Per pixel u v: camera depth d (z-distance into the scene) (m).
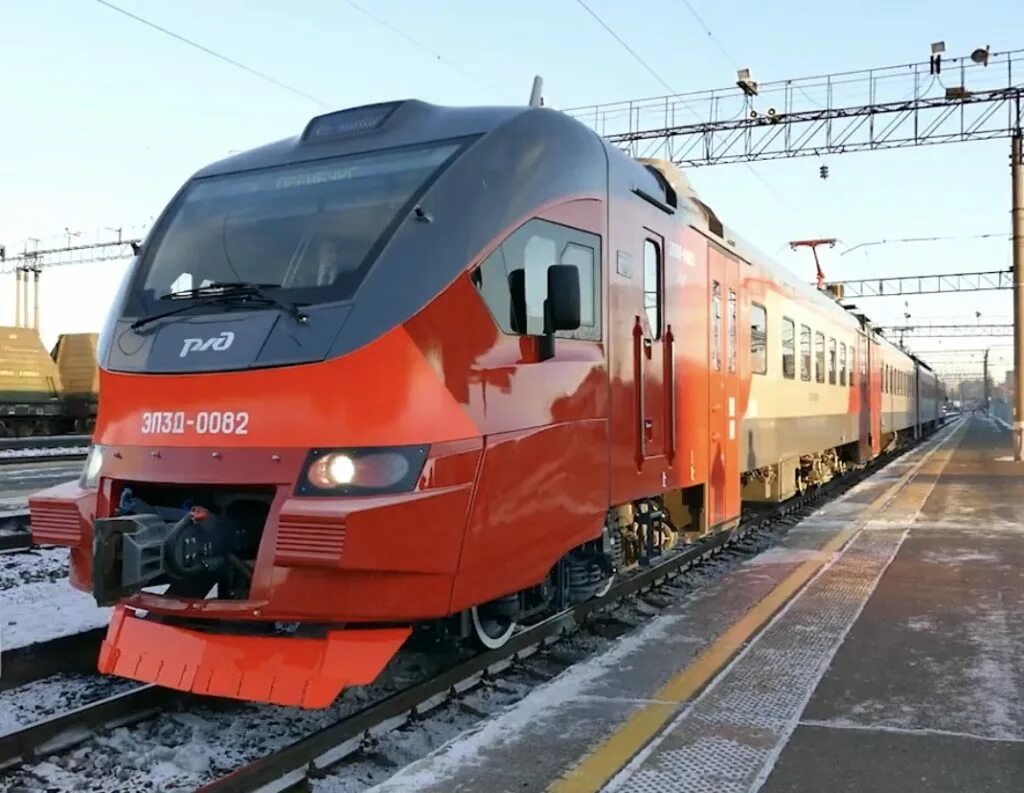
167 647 4.48
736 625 6.21
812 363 13.59
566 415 5.40
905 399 29.05
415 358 4.41
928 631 5.97
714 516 8.22
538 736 4.21
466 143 5.06
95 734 4.78
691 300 7.66
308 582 4.12
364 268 4.55
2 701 5.25
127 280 5.36
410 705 4.98
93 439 5.00
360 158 5.22
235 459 4.36
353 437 4.24
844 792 3.60
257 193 5.37
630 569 8.20
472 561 4.58
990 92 21.50
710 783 3.68
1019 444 21.72
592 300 5.82
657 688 4.90
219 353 4.57
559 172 5.48
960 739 4.13
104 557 4.19
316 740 4.37
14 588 7.27
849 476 19.34
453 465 4.45
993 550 8.95
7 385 27.92
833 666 5.22
